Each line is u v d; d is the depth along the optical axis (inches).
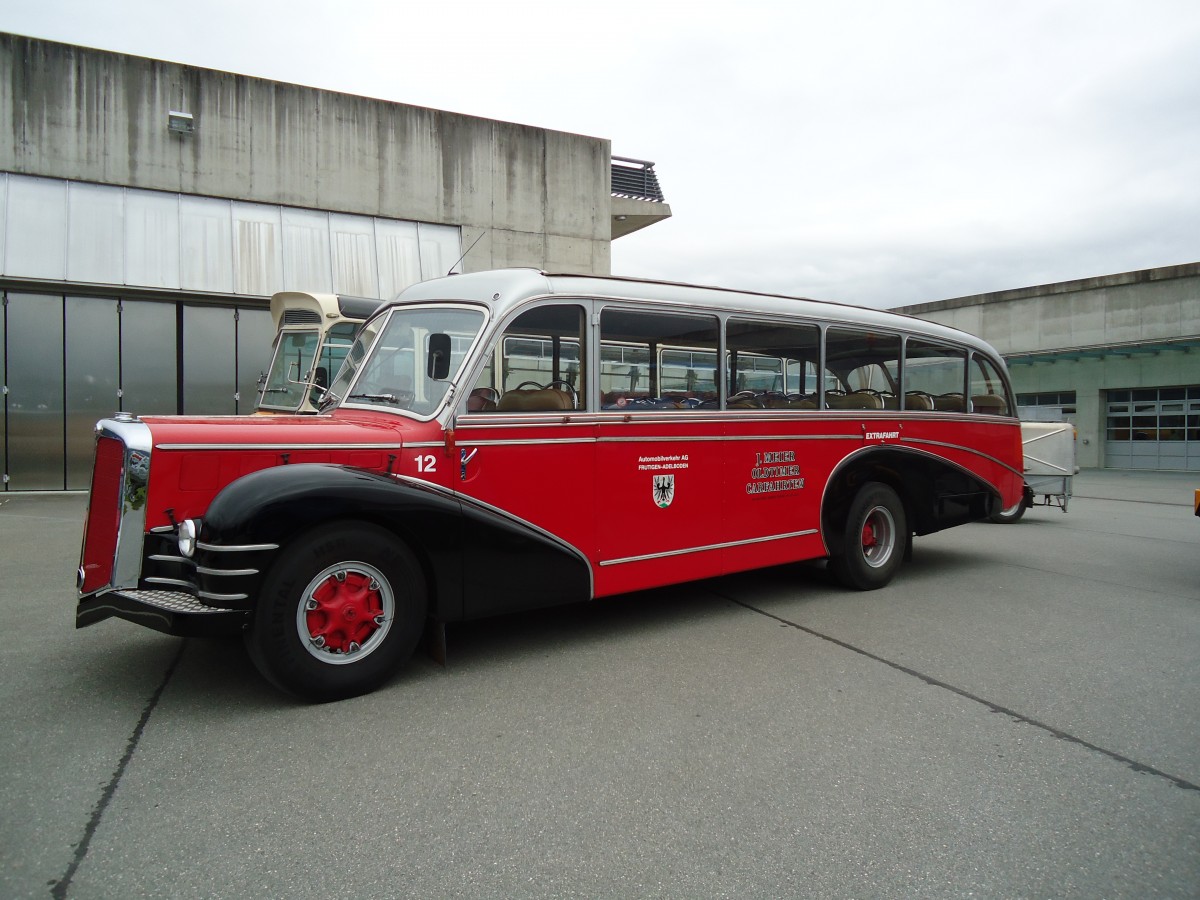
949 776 131.4
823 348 261.1
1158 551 360.8
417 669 183.3
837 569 267.0
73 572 289.3
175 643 201.6
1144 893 99.3
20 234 553.3
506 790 124.6
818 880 101.3
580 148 749.9
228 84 616.4
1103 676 182.2
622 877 101.3
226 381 619.8
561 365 199.3
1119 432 1090.1
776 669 185.5
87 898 95.0
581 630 218.2
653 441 212.2
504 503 185.0
